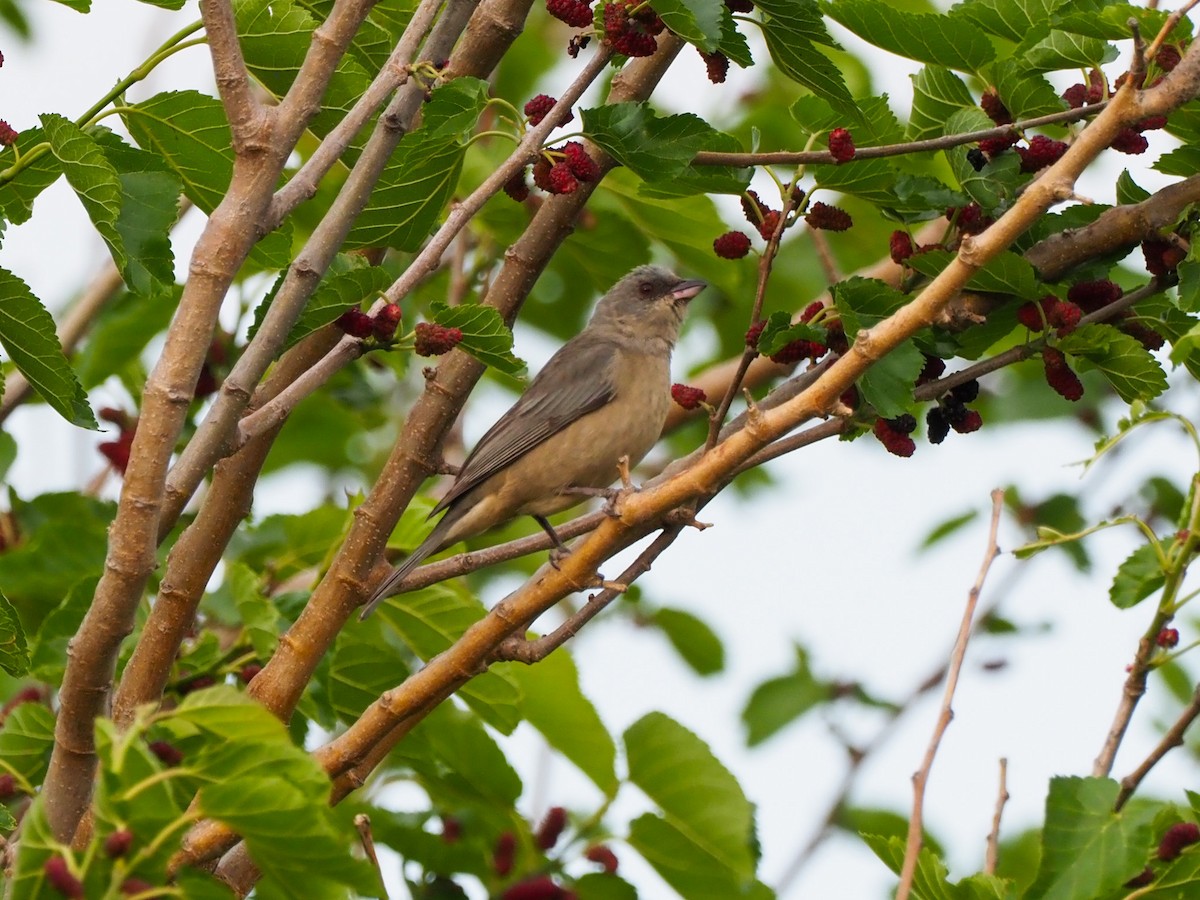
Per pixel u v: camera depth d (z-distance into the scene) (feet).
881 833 48.26
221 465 32.71
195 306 26.22
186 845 27.58
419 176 33.40
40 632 36.99
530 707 37.52
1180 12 26.37
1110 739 32.63
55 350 29.63
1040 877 30.01
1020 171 34.47
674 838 36.11
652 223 48.93
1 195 31.04
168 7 31.40
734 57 31.58
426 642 39.93
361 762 29.99
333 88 34.22
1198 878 29.84
